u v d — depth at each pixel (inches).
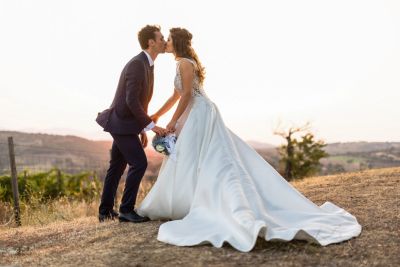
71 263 163.0
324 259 154.3
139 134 232.7
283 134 773.3
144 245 178.4
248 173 201.6
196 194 195.8
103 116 230.5
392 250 159.9
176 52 221.5
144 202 223.0
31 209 339.9
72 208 348.8
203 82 222.8
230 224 174.9
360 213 213.6
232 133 213.0
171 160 212.5
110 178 243.3
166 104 238.1
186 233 180.2
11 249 198.4
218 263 153.4
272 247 165.8
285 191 199.3
